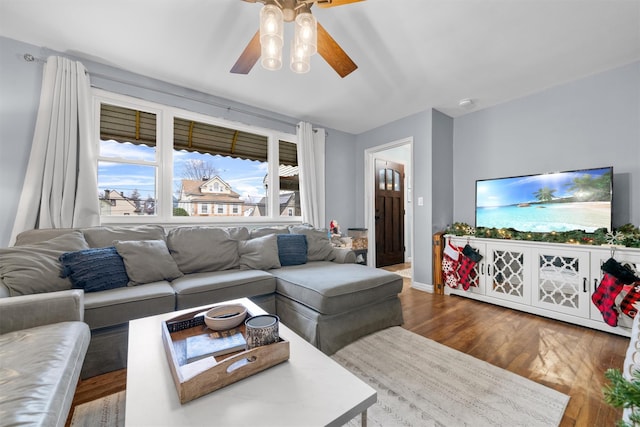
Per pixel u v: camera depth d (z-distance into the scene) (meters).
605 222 2.33
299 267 2.57
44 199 2.02
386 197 4.92
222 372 0.83
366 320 2.03
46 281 1.58
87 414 1.25
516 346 1.90
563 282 2.35
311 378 0.89
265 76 2.60
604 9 1.73
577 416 1.24
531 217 2.78
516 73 2.53
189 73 2.55
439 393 1.40
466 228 3.16
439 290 3.26
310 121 3.83
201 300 1.85
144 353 1.02
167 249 2.21
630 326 2.00
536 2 1.68
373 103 3.22
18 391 0.77
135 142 2.60
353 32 1.97
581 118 2.61
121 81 2.46
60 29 1.95
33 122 2.10
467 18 1.83
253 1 1.32
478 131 3.42
